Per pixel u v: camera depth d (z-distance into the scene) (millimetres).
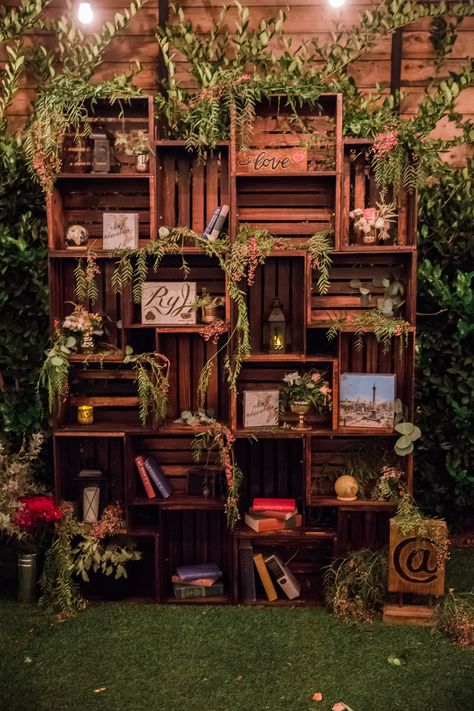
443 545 3705
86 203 4230
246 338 3898
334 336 4023
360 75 4902
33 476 4797
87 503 4121
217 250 3959
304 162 3971
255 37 4707
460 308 4605
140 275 3953
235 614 3883
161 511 4074
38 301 4707
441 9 4688
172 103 4516
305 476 4059
